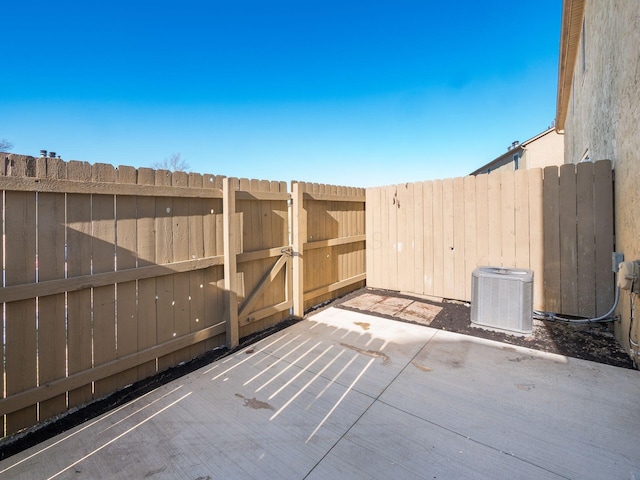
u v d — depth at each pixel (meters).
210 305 3.23
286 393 2.40
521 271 3.77
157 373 2.76
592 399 2.22
